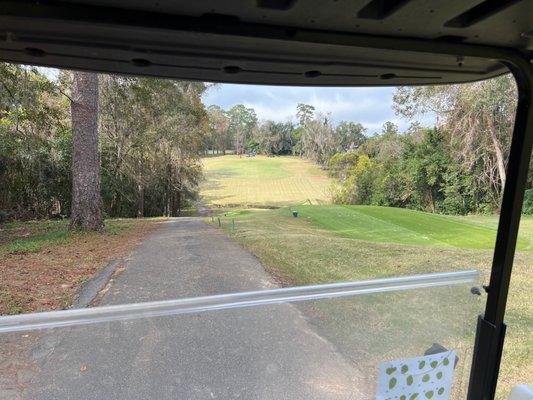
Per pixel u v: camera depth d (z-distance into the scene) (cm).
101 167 2400
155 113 2497
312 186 6094
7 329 137
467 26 130
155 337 189
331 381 182
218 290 573
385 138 4325
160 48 135
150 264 749
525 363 364
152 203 3170
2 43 132
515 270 757
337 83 175
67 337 167
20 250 909
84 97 1238
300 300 167
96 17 114
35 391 162
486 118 2572
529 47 148
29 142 1622
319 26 128
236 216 2300
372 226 1834
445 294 177
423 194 3328
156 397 183
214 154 9406
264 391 188
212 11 116
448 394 175
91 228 1279
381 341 178
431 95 2692
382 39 135
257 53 140
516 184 161
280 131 9588
